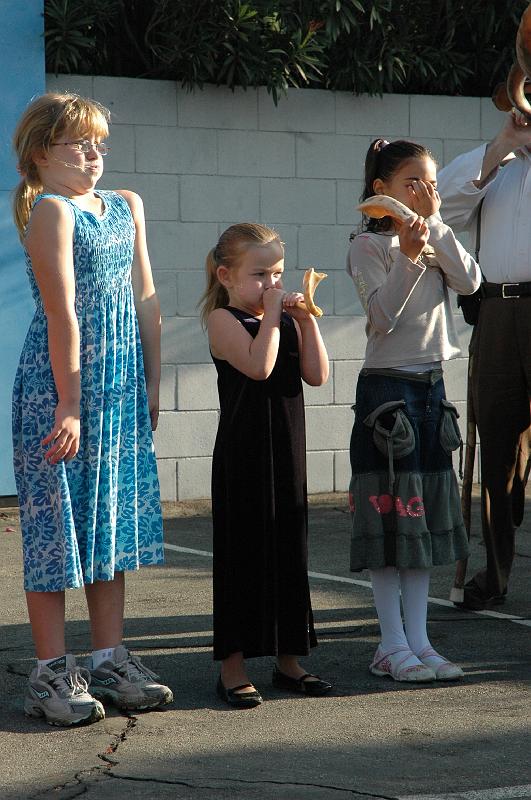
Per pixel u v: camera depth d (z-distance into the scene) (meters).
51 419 5.47
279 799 4.52
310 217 12.45
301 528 5.87
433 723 5.45
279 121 12.30
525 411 7.45
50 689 5.48
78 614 7.55
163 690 5.66
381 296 6.04
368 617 7.50
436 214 6.23
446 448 6.33
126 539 5.67
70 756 5.02
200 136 12.05
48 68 11.77
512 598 8.03
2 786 4.67
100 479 5.55
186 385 12.12
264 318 5.73
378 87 12.52
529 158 7.27
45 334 5.54
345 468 12.72
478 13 12.85
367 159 6.43
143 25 12.31
